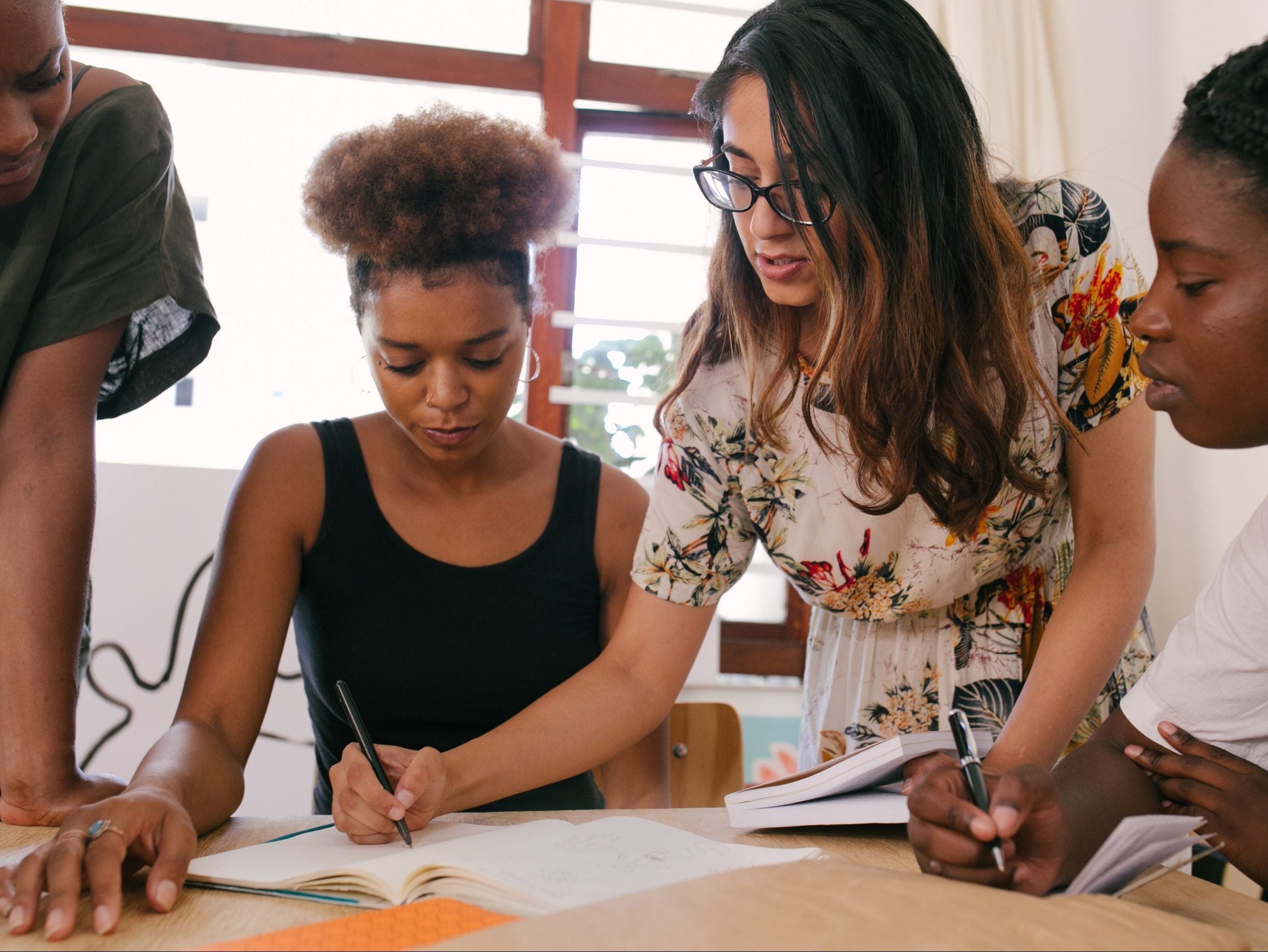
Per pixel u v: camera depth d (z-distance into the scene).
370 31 2.67
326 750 1.21
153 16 2.56
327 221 1.07
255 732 1.06
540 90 2.72
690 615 1.09
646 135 2.85
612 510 1.24
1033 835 0.69
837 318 0.92
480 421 1.09
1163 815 0.75
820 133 0.87
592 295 2.74
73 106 1.04
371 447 1.20
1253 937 0.69
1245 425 0.76
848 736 1.18
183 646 2.32
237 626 1.08
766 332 1.05
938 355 0.94
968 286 0.96
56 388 0.99
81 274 1.01
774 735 2.65
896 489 0.97
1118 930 0.56
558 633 1.20
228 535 1.13
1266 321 0.71
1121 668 1.12
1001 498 1.03
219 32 2.57
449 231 1.02
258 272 2.53
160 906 0.68
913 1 2.55
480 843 0.79
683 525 1.08
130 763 2.27
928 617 1.14
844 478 1.05
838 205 0.88
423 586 1.17
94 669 2.27
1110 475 1.00
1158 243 0.75
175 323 1.15
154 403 2.49
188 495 2.35
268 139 2.59
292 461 1.16
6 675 0.92
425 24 2.70
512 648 1.18
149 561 2.32
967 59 2.50
